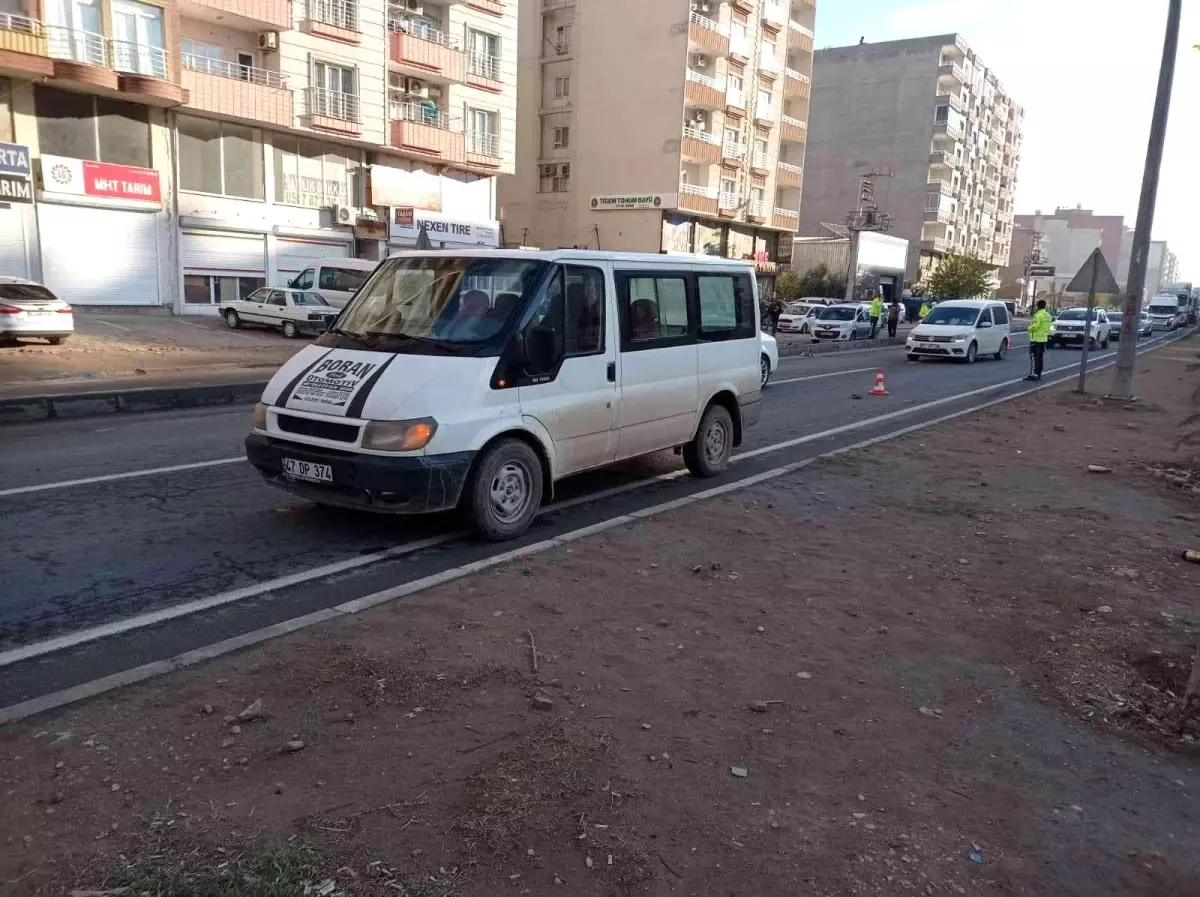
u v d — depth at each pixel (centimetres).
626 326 699
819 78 7888
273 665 392
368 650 410
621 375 693
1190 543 661
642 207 4506
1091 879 274
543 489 641
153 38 2533
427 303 629
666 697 377
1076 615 496
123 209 2609
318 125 2995
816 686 395
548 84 4725
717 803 300
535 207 4844
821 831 289
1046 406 1516
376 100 3194
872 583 540
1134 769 340
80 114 2484
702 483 823
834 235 7000
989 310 2623
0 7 2255
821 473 877
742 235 5238
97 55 2417
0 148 2298
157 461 846
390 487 545
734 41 4697
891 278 6334
